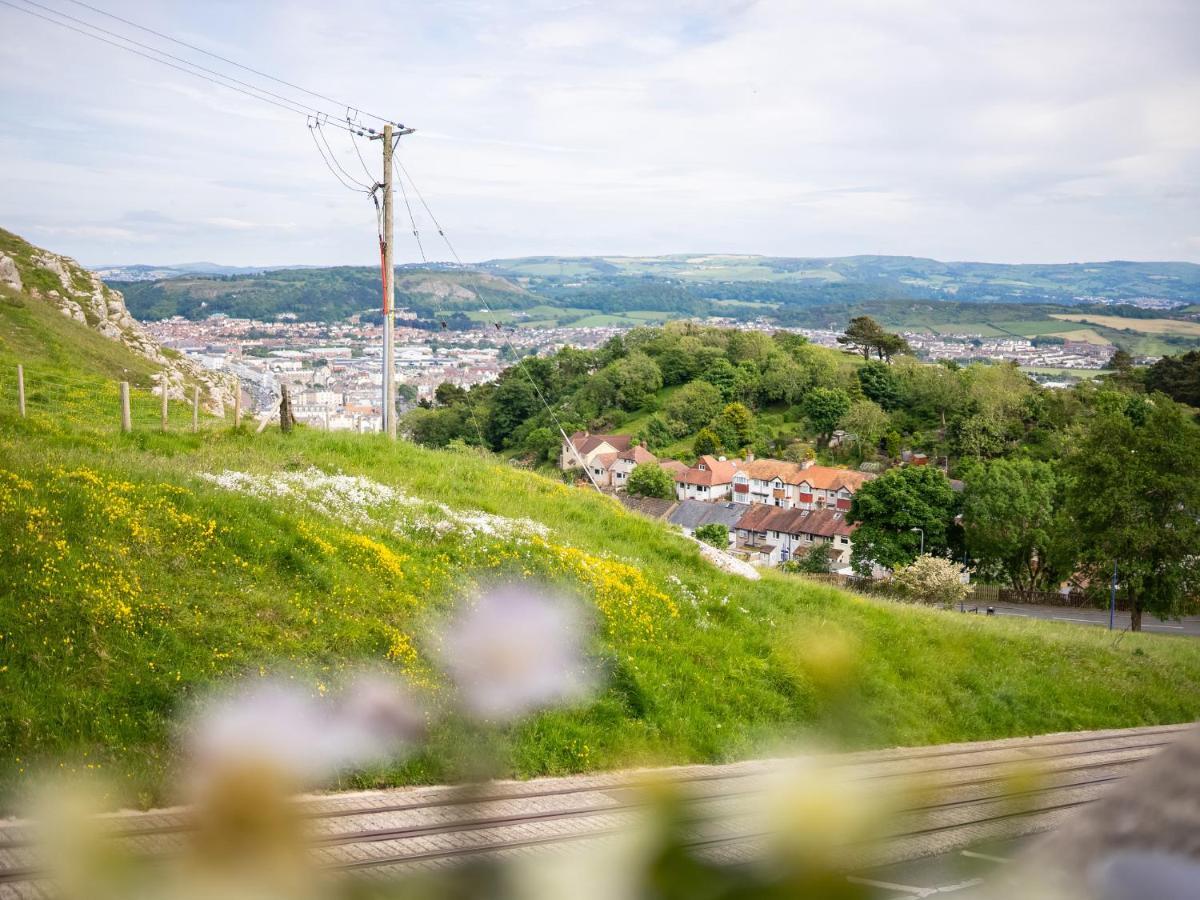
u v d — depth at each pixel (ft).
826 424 489.26
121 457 74.74
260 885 28.94
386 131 109.19
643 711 66.95
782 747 68.69
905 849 35.86
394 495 84.84
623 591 80.43
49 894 31.50
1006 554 268.21
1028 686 96.53
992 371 484.74
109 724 47.06
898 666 90.27
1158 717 102.06
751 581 99.60
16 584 51.39
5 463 63.05
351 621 61.52
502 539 81.25
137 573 56.75
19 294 184.96
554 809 48.78
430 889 26.99
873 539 279.28
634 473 432.25
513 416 524.52
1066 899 4.63
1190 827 4.58
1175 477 157.17
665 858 20.11
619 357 634.43
